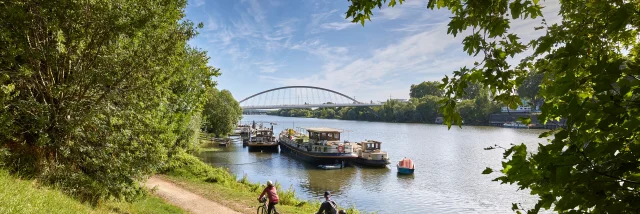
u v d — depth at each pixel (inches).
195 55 804.6
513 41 111.7
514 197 1039.0
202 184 796.0
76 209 304.0
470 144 2431.1
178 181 796.0
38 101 370.3
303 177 1380.4
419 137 3088.1
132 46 367.2
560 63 91.1
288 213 603.8
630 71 73.4
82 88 366.3
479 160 1736.0
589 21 101.1
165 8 406.3
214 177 862.5
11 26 324.2
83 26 337.4
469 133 3464.6
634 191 72.9
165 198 629.0
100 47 354.0
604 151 74.7
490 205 965.8
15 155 338.0
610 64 73.9
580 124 78.6
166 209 531.5
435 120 5649.6
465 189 1149.1
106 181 382.3
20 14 300.8
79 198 354.0
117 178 398.9
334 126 5137.8
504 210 920.9
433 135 3277.6
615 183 73.9
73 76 347.6
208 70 898.1
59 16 322.7
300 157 1886.1
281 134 2645.2
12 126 324.2
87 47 351.3
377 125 5344.5
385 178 1353.3
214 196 689.0
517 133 3336.6
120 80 360.8
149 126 426.0
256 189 815.7
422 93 7450.8
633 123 70.6
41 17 316.8
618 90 75.5
